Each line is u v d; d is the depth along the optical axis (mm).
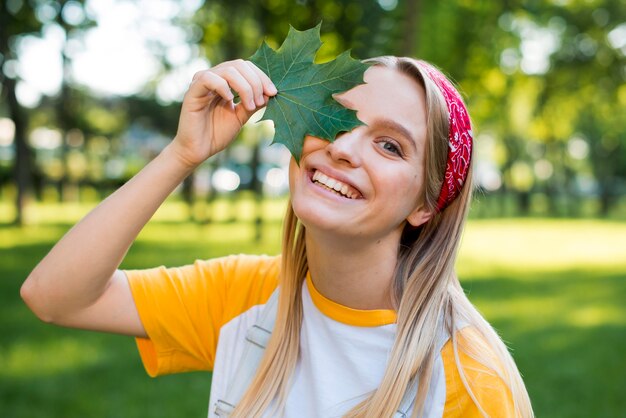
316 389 1437
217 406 1519
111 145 33094
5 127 36031
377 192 1323
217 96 1437
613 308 8727
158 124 25969
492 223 25906
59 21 12891
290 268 1522
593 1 15391
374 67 1401
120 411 4398
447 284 1510
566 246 17578
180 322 1556
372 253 1411
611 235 21688
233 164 31797
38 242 13680
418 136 1362
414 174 1366
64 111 24141
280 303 1516
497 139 34719
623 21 15305
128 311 1526
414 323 1422
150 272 1591
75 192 29438
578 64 17062
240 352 1541
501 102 20406
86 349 5980
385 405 1353
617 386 5230
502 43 13461
